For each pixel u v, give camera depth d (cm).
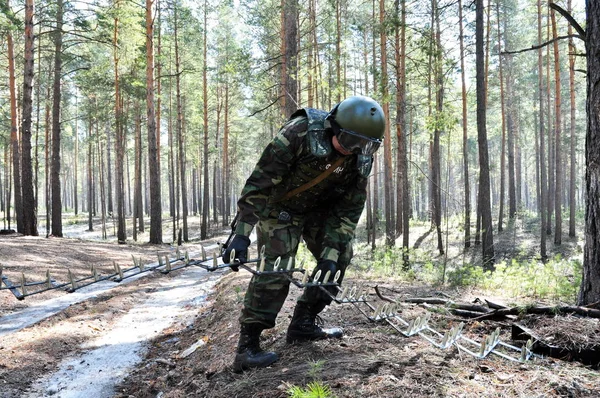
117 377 440
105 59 2417
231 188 6272
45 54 2581
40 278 1009
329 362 293
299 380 273
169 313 729
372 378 259
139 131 3053
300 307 343
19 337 579
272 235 306
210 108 3553
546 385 243
